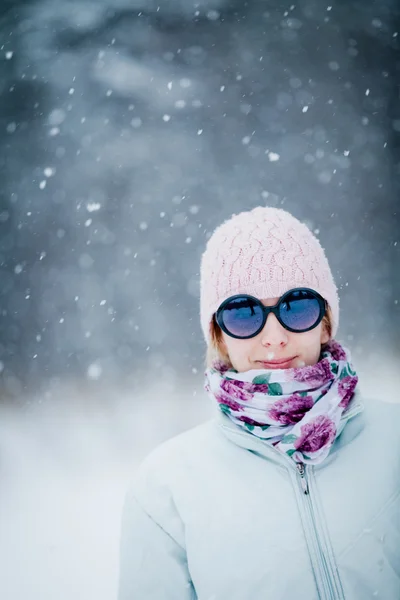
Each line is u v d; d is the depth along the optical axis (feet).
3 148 54.13
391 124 59.16
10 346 45.50
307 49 60.75
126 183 55.36
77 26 57.11
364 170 58.13
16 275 50.08
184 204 55.93
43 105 55.57
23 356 43.98
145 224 52.34
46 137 54.95
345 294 49.16
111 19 57.93
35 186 53.52
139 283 51.24
